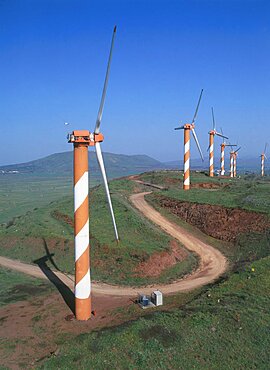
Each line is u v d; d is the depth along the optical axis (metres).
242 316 29.80
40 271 51.72
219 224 61.53
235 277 38.62
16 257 60.09
